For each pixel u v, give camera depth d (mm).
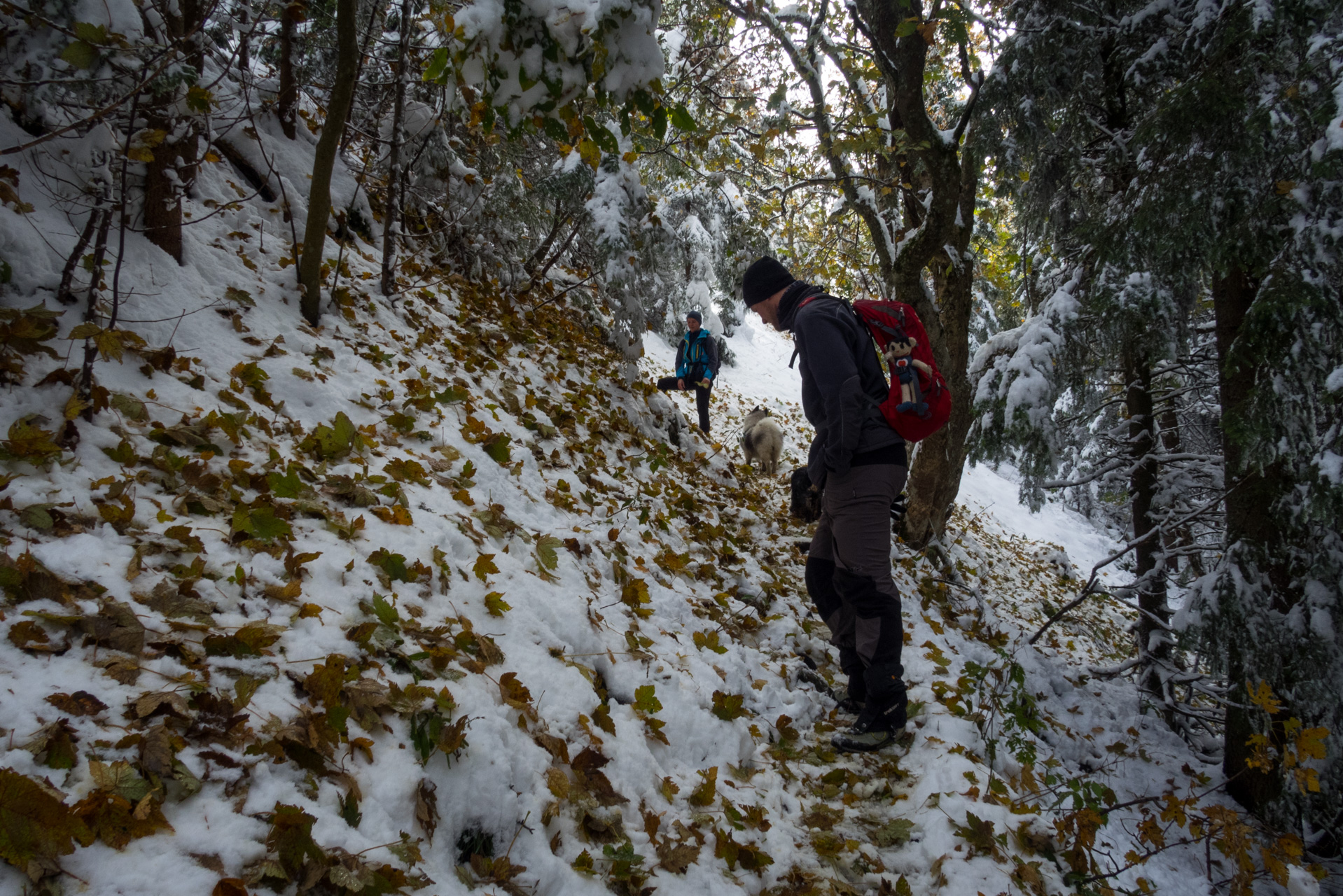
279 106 4621
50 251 2514
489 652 2107
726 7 6184
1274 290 3611
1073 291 5184
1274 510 3979
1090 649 8312
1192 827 2637
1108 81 5387
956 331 6707
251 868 1219
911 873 2242
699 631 3275
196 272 3172
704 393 8047
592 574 3111
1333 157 3389
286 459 2570
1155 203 3963
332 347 3523
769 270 2982
